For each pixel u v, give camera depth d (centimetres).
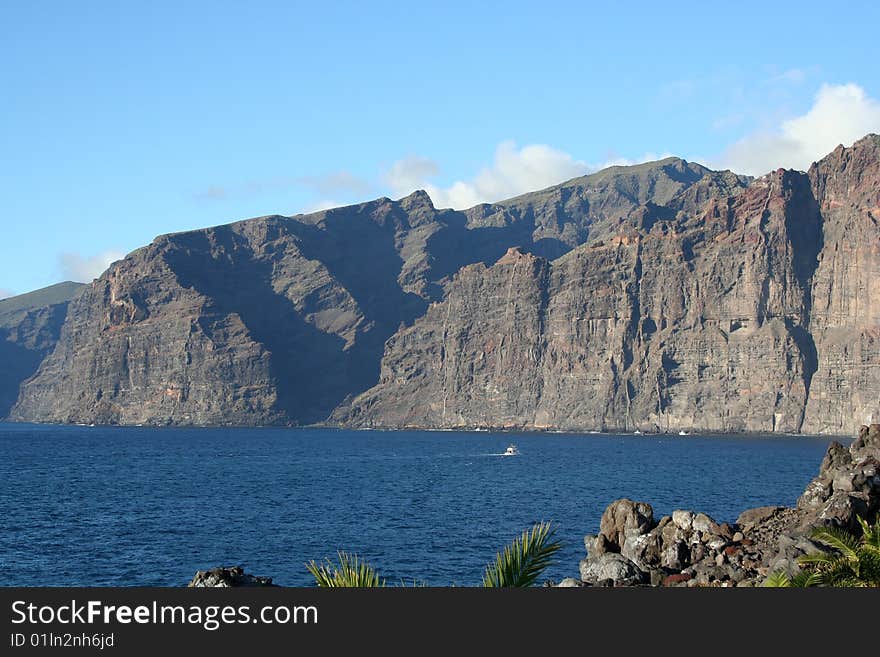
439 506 10806
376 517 9600
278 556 7138
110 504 11262
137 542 7919
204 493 12888
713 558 4069
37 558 7138
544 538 2228
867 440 5006
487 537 7994
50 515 10012
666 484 14662
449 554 7100
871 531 3006
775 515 4544
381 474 17375
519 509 10381
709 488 13825
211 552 7344
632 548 4312
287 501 11556
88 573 6538
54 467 19662
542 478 16125
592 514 9806
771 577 2897
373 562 6769
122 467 19825
